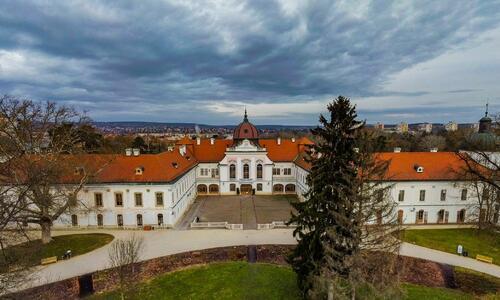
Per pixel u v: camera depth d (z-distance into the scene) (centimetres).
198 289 2856
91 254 3616
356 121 2136
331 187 2138
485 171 4534
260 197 6700
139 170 4691
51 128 3850
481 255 3516
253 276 3088
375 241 1962
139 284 2869
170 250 3738
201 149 7369
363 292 2131
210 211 5628
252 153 6856
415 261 3381
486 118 5569
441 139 10212
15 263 2448
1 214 2281
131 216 4662
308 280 2306
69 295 2827
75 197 4016
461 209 4738
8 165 3231
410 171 4722
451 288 2939
